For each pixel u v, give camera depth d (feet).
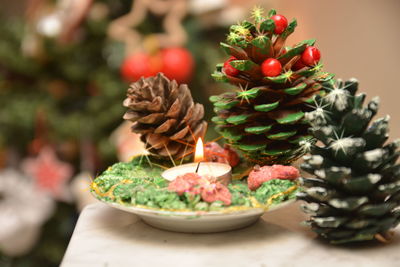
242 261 1.30
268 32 1.47
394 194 1.31
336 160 1.30
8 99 2.34
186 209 1.33
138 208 1.34
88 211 1.59
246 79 1.53
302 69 1.49
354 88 1.34
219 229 1.42
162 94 1.59
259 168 1.48
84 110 2.40
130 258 1.32
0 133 2.35
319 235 1.41
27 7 2.96
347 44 3.21
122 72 2.13
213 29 2.28
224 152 1.66
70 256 1.33
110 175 1.54
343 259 1.30
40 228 2.44
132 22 2.18
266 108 1.46
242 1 2.62
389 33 3.18
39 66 2.31
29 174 2.41
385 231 1.35
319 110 1.32
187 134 1.61
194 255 1.32
